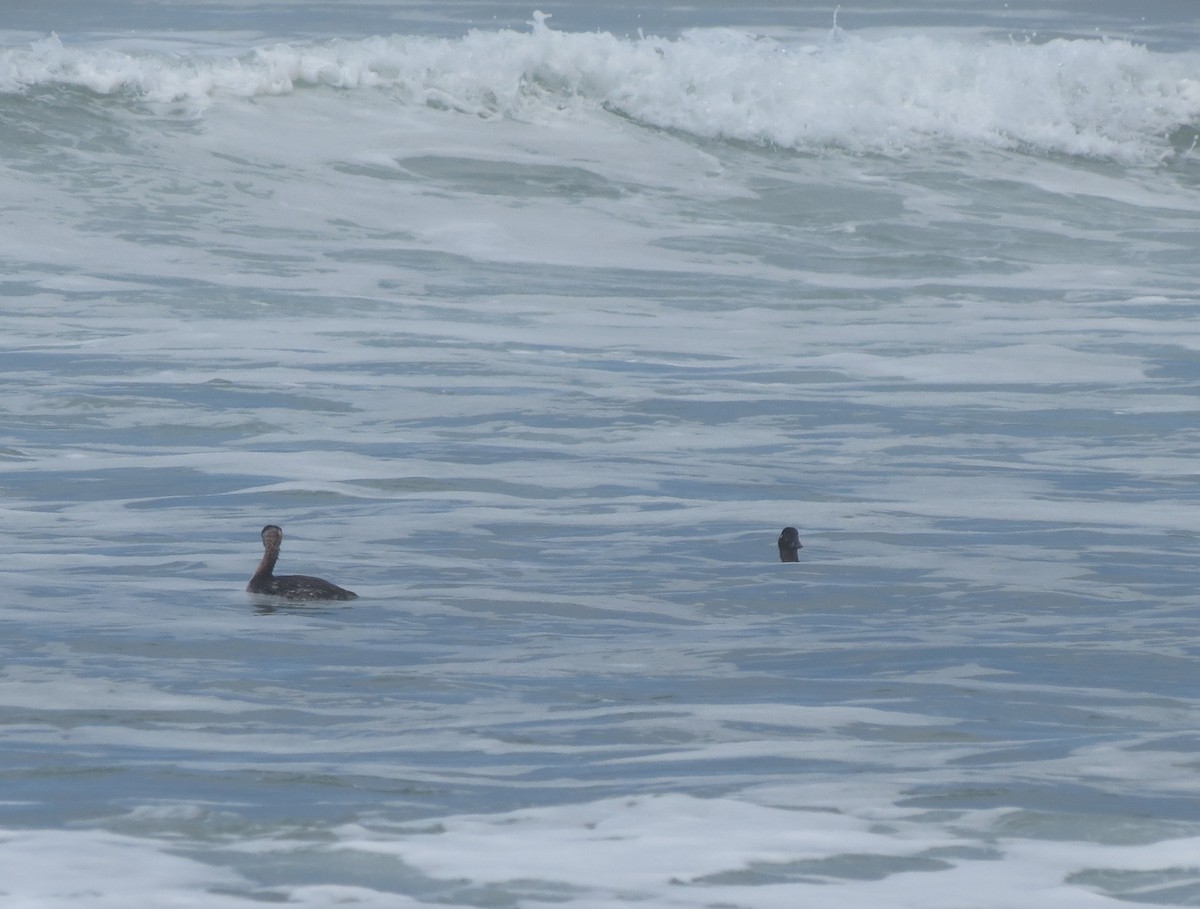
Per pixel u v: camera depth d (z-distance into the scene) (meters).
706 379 77.25
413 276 102.25
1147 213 128.88
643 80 135.62
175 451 60.88
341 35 168.50
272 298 94.38
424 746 27.28
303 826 22.94
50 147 121.69
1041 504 53.69
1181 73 142.00
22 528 48.75
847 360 82.50
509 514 51.09
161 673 32.47
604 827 22.94
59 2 182.00
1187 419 69.88
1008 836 22.70
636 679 32.28
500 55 135.00
